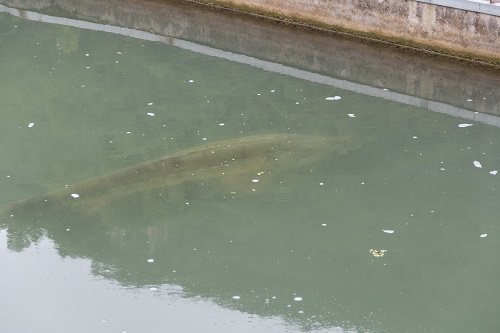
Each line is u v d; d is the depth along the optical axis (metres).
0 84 13.85
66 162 11.12
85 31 16.61
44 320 8.13
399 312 8.10
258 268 8.84
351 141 11.21
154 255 9.09
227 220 9.55
